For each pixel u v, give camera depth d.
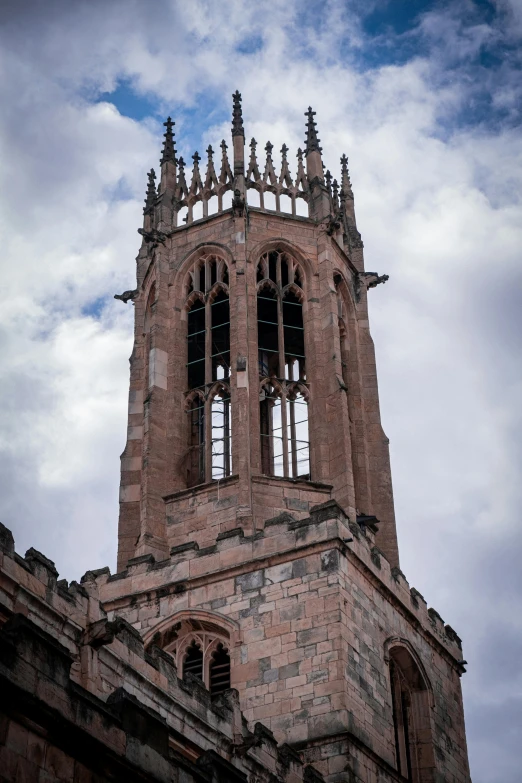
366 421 74.50
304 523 63.97
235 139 79.25
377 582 64.94
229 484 67.94
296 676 60.28
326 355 72.81
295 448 70.94
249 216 76.38
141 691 47.91
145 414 71.50
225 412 73.50
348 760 57.19
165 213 78.38
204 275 76.00
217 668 62.94
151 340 73.88
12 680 33.69
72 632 47.06
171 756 38.69
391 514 71.75
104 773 36.00
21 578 46.47
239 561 64.31
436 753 65.06
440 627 70.75
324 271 75.50
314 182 78.81
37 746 34.06
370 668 61.84
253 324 72.69
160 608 64.81
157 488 69.56
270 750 52.25
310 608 61.66
